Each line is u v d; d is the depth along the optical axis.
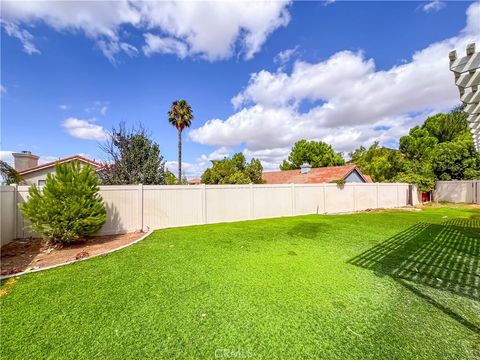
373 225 10.21
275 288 3.90
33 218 6.54
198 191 10.79
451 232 8.61
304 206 14.30
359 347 2.45
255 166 25.77
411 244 6.83
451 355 2.34
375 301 3.46
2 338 2.60
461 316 3.06
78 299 3.51
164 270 4.74
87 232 7.04
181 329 2.75
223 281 4.19
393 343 2.52
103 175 13.24
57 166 6.95
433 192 23.39
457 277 4.39
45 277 4.39
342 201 16.00
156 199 9.80
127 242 7.34
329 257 5.62
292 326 2.82
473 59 2.78
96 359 2.27
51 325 2.85
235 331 2.72
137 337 2.61
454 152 22.81
